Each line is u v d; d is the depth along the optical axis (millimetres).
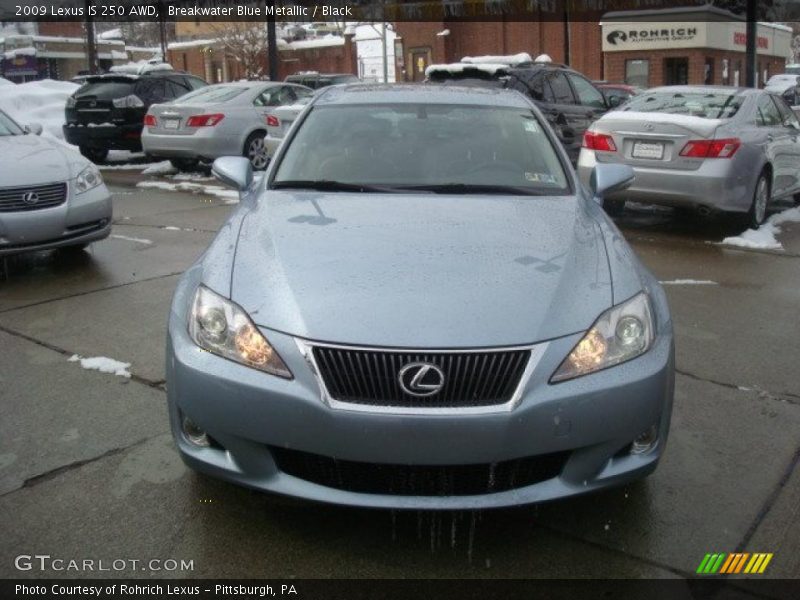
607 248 3303
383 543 2902
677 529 3008
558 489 2736
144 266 6836
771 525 3033
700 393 4242
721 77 32906
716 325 5375
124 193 11211
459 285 2865
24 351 4750
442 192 3857
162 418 3848
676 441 3691
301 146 4230
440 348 2623
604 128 8336
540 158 4176
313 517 3047
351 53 45562
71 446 3566
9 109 16953
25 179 6246
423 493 2695
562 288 2906
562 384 2682
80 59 39156
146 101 14047
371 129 4309
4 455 3480
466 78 11461
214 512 3068
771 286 6387
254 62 43375
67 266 6848
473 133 4289
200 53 47688
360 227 3336
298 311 2762
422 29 37531
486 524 3027
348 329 2676
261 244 3213
